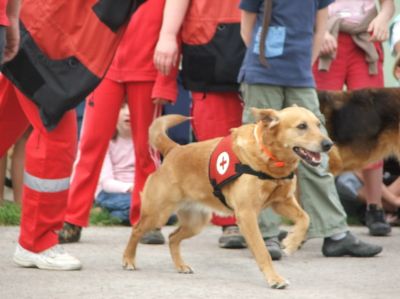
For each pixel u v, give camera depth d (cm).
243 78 1023
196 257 1050
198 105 1138
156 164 1168
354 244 1057
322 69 1243
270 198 877
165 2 1132
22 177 1403
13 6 802
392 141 1205
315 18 1042
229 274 933
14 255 927
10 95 907
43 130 877
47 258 910
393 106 1202
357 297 801
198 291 815
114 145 1368
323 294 812
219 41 1104
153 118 1155
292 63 1001
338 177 1402
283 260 1035
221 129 1133
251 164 861
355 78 1276
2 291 793
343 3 1266
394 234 1304
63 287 816
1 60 742
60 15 856
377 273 947
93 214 1334
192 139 1468
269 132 853
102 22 855
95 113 1141
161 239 1148
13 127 931
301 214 887
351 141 1194
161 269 957
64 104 852
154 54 1109
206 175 912
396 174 1445
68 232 1127
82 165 1141
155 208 941
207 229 1300
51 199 892
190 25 1115
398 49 1169
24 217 906
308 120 858
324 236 1051
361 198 1383
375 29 1215
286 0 995
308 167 1037
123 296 780
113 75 1140
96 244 1126
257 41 1006
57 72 856
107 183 1341
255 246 855
